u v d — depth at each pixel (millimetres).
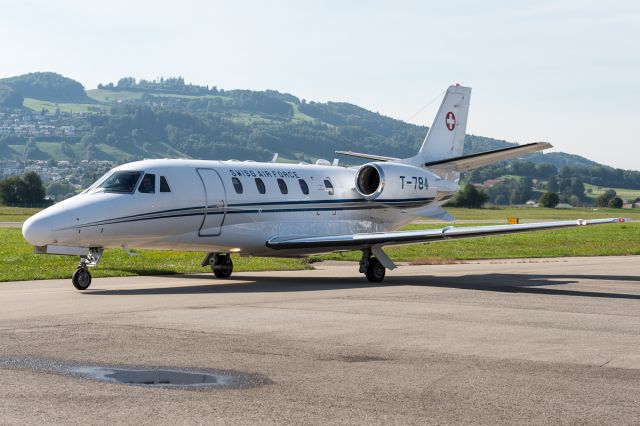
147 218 24438
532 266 37625
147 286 25188
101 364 12148
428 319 17422
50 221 22609
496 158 32531
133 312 18078
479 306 20156
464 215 140375
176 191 25156
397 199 31703
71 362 12281
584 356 13211
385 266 27391
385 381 11219
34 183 192625
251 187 27297
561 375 11719
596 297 22969
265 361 12492
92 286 25188
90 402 9898
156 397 10188
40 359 12477
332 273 31969
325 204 29828
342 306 19594
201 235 26016
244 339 14461
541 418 9453
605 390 10812
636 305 20938
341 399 10203
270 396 10305
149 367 11977
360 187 30938
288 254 28500
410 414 9555
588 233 71250
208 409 9656
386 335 15117
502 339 14844
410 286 25844
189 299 21031
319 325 16266
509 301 21484
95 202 23562
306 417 9367
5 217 106438
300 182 29172
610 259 43594
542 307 20188
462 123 36094
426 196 32781
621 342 14672
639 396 10492
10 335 14711
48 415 9320
